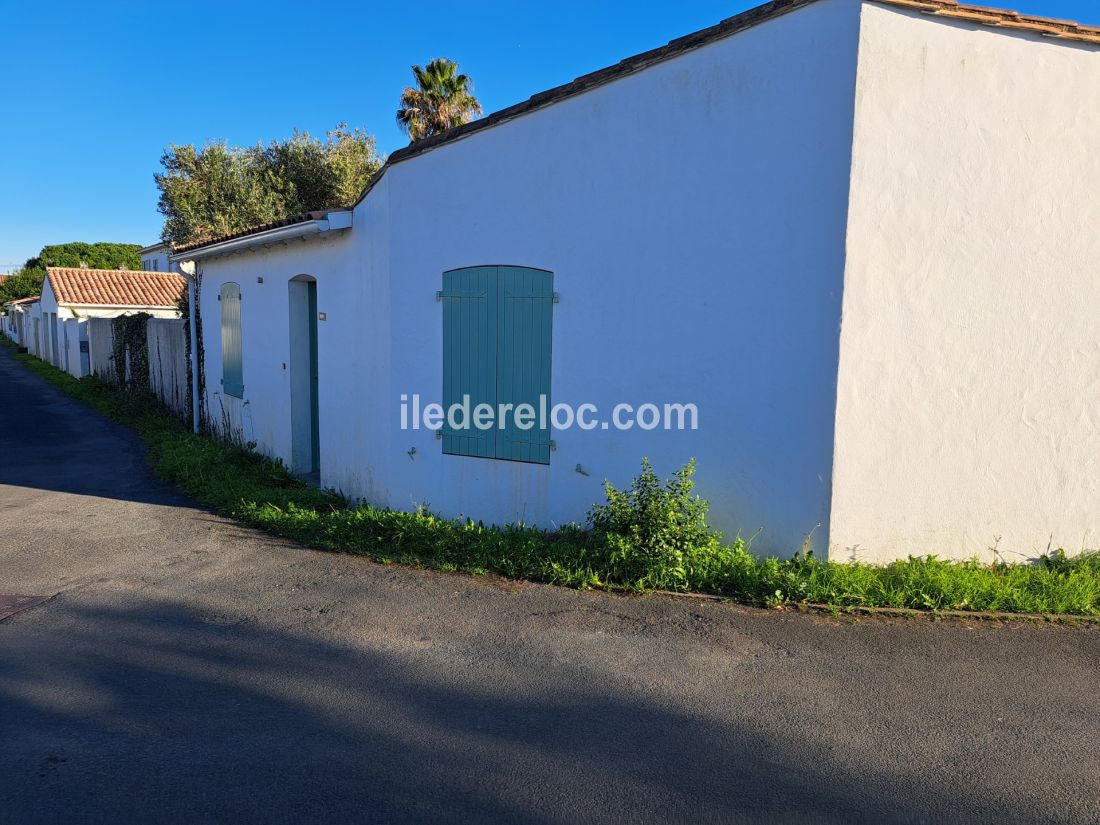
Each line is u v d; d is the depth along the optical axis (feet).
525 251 20.42
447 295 22.08
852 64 15.12
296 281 30.22
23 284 177.17
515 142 20.24
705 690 12.07
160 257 118.42
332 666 13.03
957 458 16.42
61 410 53.16
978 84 15.42
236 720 11.23
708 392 17.66
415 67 78.89
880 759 10.16
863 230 15.49
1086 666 12.82
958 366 16.14
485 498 21.95
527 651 13.55
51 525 22.67
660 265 18.08
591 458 19.79
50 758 10.18
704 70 16.93
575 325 19.72
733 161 16.76
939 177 15.56
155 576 17.94
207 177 76.79
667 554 16.48
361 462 25.98
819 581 15.64
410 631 14.51
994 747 10.43
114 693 12.08
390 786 9.60
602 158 18.72
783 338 16.49
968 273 15.90
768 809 9.16
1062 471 16.79
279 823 8.89
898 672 12.60
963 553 16.76
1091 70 15.71
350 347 26.12
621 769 9.96
